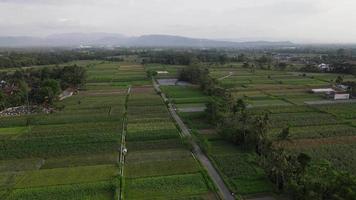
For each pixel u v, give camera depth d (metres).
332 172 37.09
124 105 89.50
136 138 61.03
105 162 50.53
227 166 48.44
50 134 64.31
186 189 41.78
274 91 109.12
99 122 72.88
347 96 97.31
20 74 130.25
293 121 71.00
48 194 40.56
